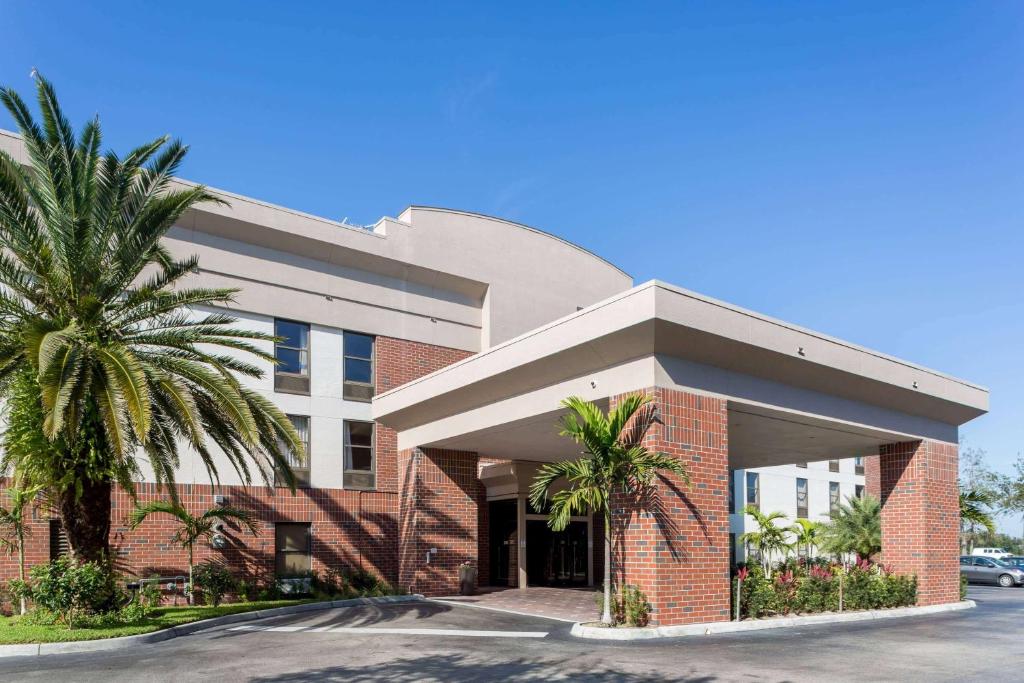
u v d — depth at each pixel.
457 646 14.50
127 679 11.44
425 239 29.55
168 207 16.27
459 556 25.08
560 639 15.43
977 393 24.83
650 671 11.94
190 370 15.94
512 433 22.50
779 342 18.53
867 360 20.94
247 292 25.59
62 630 15.23
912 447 23.78
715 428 17.59
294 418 26.09
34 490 16.70
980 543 75.56
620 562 16.89
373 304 28.34
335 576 25.81
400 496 25.50
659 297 16.16
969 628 17.75
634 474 16.12
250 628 17.28
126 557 22.14
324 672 11.94
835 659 13.08
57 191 15.77
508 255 31.75
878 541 29.70
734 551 41.19
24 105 15.62
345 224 27.62
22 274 15.62
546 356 18.80
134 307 16.59
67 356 13.87
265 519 24.86
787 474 45.12
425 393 23.48
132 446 17.27
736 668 12.18
